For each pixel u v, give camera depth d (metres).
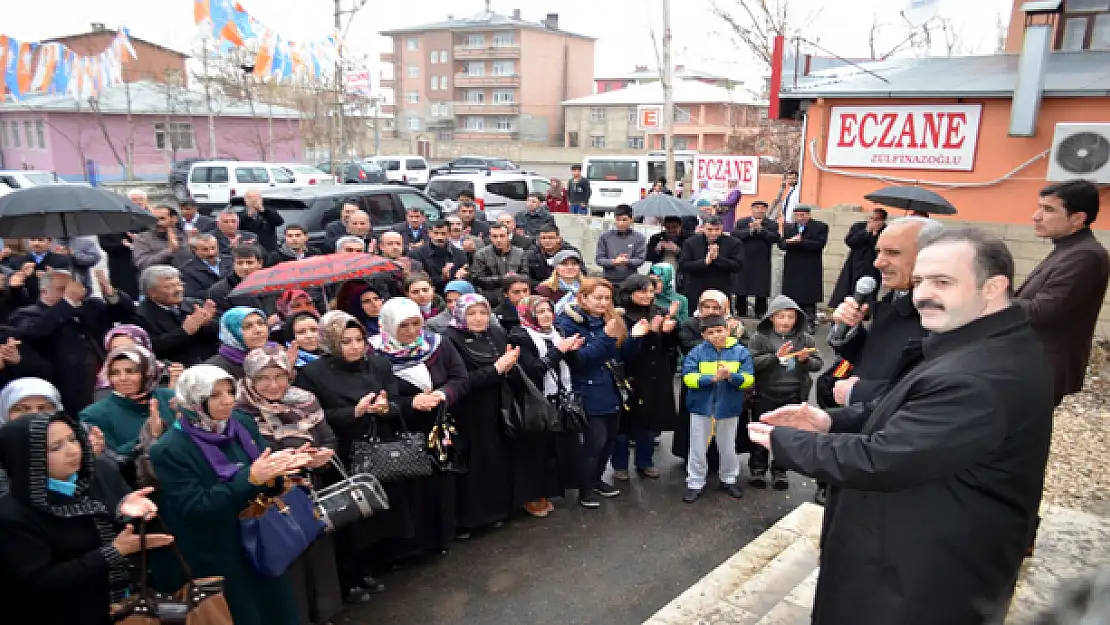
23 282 5.99
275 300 6.02
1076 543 2.17
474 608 4.02
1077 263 3.39
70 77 10.27
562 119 67.69
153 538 2.72
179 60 34.53
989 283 1.92
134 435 3.61
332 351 4.04
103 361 5.25
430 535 4.50
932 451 1.82
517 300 6.12
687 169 21.00
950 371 1.88
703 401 5.20
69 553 2.61
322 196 9.89
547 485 5.04
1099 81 9.32
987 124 10.03
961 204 10.36
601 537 4.82
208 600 2.73
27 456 2.53
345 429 3.96
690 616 3.43
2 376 4.89
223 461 3.09
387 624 3.87
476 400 4.68
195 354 5.11
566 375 4.96
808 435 2.04
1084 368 3.63
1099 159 8.92
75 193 5.49
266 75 10.43
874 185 11.08
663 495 5.45
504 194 16.78
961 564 1.92
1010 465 1.89
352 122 31.69
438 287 7.84
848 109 11.07
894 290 3.25
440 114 66.50
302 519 3.22
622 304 5.59
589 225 13.34
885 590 2.00
